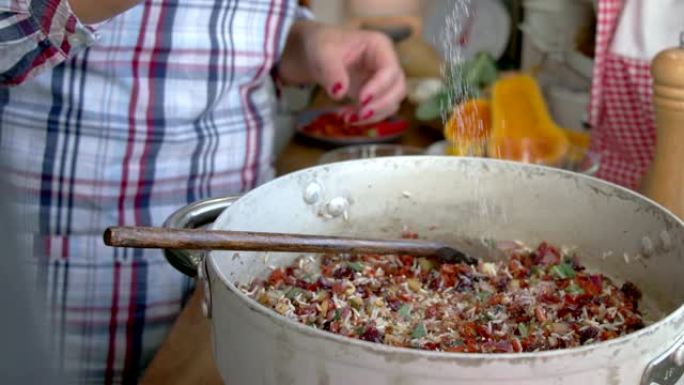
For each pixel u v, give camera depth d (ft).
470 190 2.56
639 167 3.35
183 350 2.54
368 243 2.31
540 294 2.37
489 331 2.21
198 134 3.16
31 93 3.01
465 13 2.88
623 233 2.40
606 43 3.27
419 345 2.12
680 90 2.48
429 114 4.21
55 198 3.06
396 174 2.54
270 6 3.22
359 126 4.16
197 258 2.19
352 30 3.41
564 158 3.40
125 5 2.51
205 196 3.22
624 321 2.27
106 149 3.05
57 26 2.51
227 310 1.88
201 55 3.08
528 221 2.54
